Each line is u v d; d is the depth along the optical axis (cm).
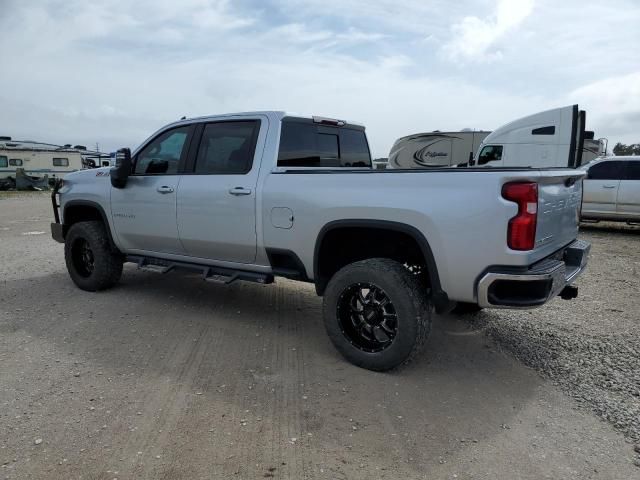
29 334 434
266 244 417
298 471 248
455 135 2036
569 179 371
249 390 333
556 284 324
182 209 469
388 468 252
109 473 244
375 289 356
